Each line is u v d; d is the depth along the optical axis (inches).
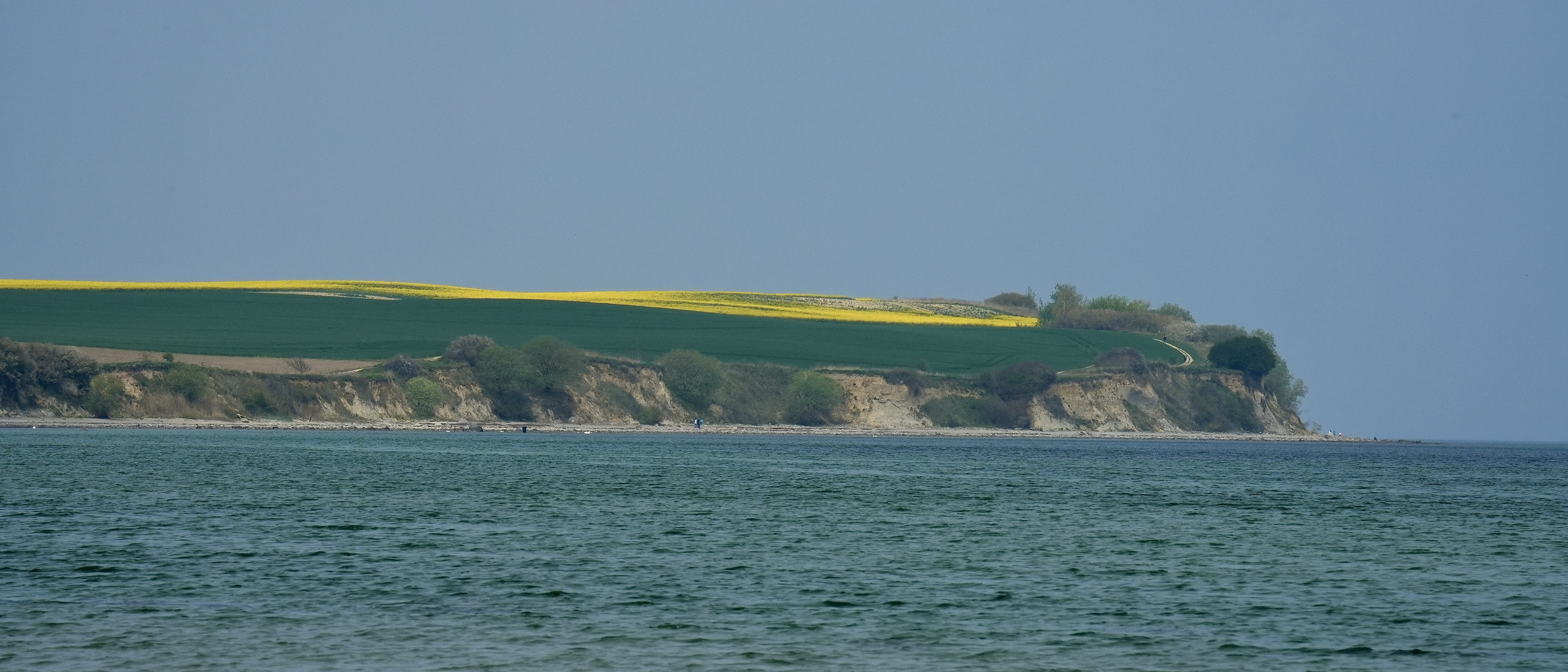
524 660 3353.8
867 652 3501.5
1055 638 3705.7
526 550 5231.3
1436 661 3479.3
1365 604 4291.3
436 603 4047.7
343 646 3452.3
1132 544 5797.2
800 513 6988.2
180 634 3553.2
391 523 6082.7
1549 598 4453.7
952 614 4023.1
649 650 3484.3
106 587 4205.2
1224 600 4340.6
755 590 4392.2
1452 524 7022.6
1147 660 3459.6
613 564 4909.0
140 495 7135.8
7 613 3772.1
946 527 6387.8
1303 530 6614.2
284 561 4817.9
